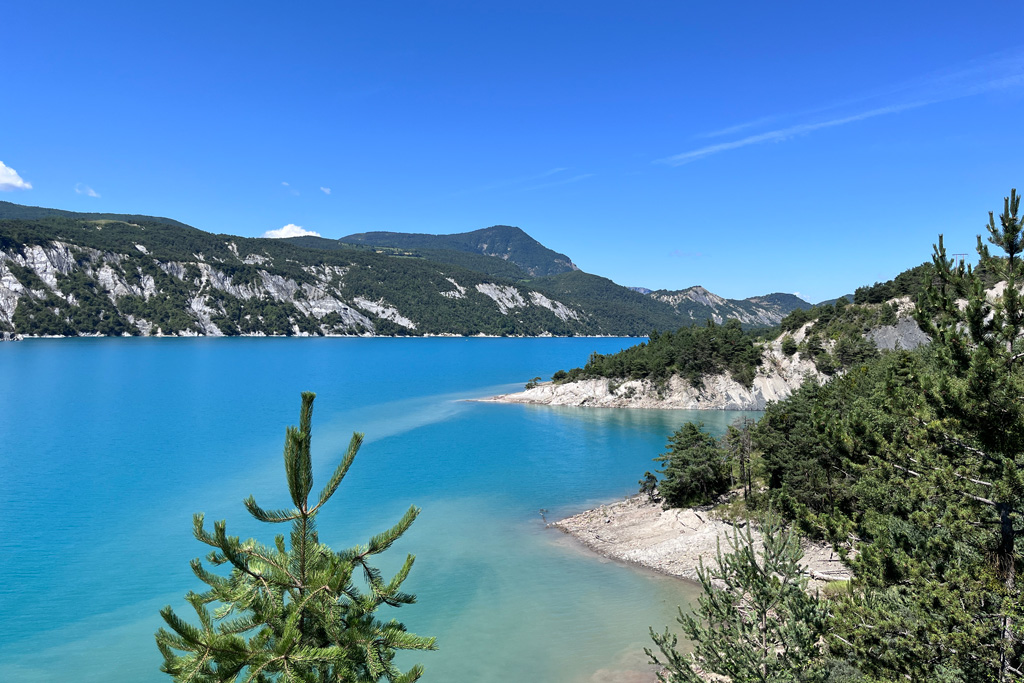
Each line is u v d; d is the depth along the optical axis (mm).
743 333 164375
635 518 57875
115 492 73125
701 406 143000
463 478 78125
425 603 40312
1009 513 15609
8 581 46625
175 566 49906
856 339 139125
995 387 14297
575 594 41625
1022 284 14602
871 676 15430
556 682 30562
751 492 54812
